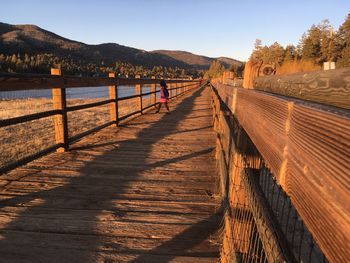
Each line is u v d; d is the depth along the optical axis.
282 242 0.96
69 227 2.89
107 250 2.54
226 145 3.06
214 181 4.18
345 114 0.54
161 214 3.18
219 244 2.60
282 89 1.29
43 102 22.02
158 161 5.18
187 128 8.73
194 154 5.68
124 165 4.92
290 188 0.77
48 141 7.34
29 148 6.53
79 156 5.41
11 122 3.80
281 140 0.87
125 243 2.64
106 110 16.30
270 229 1.02
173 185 4.02
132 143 6.60
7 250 2.51
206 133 7.93
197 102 18.56
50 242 2.64
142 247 2.58
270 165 1.00
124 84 9.09
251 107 1.47
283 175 0.84
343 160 0.50
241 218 1.87
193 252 2.51
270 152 1.00
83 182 4.11
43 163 4.94
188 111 13.37
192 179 4.27
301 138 0.70
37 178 4.23
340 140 0.52
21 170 4.57
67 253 2.49
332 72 0.78
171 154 5.67
